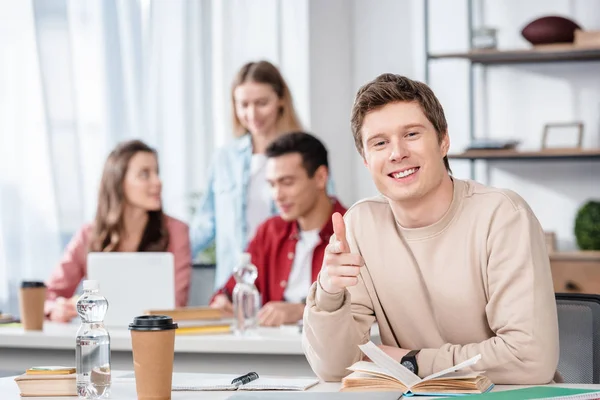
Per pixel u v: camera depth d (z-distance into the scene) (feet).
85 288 6.26
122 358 10.62
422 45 17.92
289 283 12.37
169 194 17.51
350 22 18.29
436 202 7.00
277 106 15.06
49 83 16.90
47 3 16.94
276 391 6.40
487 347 6.67
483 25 17.35
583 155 15.52
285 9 17.62
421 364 6.72
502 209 6.97
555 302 6.87
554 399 5.48
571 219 16.67
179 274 13.69
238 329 10.55
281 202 12.21
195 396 6.28
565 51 15.67
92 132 17.29
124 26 17.34
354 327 6.97
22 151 16.87
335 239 6.72
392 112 6.73
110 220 13.30
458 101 17.54
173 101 17.47
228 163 15.33
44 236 16.83
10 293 16.69
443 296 7.06
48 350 11.19
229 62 17.58
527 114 17.06
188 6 17.49
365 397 5.82
